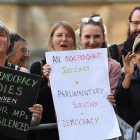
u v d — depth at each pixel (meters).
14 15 25.84
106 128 6.88
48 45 7.71
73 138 6.81
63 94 6.89
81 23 7.55
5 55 7.03
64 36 7.53
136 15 8.56
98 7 25.47
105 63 7.01
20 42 8.55
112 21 25.34
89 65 6.99
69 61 6.97
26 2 25.92
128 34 8.62
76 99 6.91
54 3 26.61
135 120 7.20
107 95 6.95
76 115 6.88
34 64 7.48
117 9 25.19
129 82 7.07
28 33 26.14
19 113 6.70
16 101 6.72
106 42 7.71
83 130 6.85
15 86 6.74
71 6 25.88
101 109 6.92
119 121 7.05
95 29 7.39
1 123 6.67
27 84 6.75
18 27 25.98
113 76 7.30
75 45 7.65
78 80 6.95
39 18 26.56
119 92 7.13
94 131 6.86
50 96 7.21
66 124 6.84
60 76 6.93
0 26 6.90
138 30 8.52
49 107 7.27
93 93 6.93
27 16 26.08
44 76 7.30
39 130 7.35
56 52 6.96
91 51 7.01
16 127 6.68
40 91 7.19
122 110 7.32
